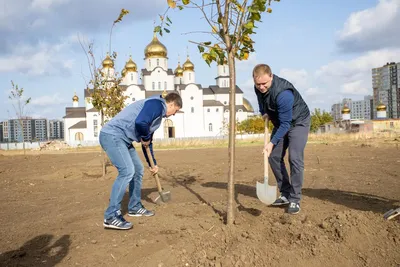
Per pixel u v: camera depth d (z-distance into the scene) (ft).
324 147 71.15
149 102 16.03
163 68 234.79
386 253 12.73
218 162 46.19
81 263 12.61
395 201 19.26
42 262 12.75
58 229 16.22
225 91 251.39
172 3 14.25
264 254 12.82
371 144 74.13
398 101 344.90
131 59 230.68
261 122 213.87
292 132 17.38
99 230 15.87
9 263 12.70
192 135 232.53
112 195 15.94
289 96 16.11
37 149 140.05
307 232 13.94
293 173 17.17
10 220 18.30
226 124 236.02
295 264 12.36
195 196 22.61
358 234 13.60
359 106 409.90
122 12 30.27
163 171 36.60
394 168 33.09
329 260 12.53
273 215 16.61
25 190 27.91
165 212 18.20
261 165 40.06
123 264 12.47
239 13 14.33
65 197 24.39
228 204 15.01
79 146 155.22
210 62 14.83
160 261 12.50
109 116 38.58
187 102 232.53
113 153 15.99
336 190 22.82
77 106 253.65
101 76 37.91
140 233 15.17
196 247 13.37
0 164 55.57
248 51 14.99
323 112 209.77
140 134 15.99
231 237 14.01
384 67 359.25
